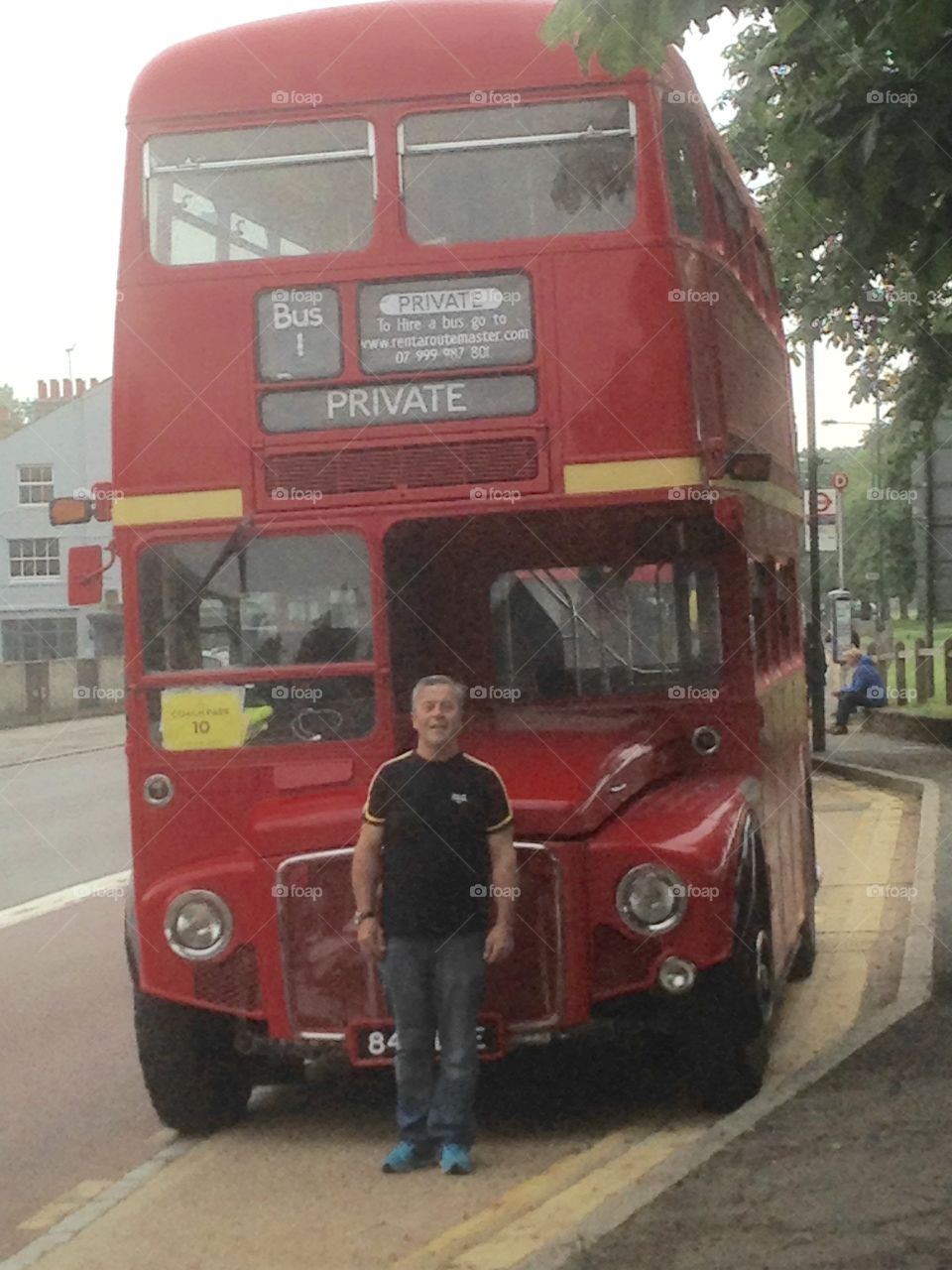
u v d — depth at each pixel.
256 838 8.13
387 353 8.63
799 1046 9.84
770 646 10.36
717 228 9.54
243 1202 7.53
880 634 44.78
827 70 9.12
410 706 8.87
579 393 8.56
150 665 8.71
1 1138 8.77
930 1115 7.46
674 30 7.81
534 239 8.62
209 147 8.81
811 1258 5.83
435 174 8.70
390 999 7.83
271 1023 8.09
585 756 8.52
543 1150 8.16
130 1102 9.38
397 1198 7.48
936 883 14.94
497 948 7.70
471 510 8.59
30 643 67.56
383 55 8.77
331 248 8.69
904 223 9.20
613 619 9.32
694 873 8.02
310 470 8.66
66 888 17.59
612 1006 8.20
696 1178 6.79
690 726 9.29
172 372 8.73
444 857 7.70
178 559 8.73
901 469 26.78
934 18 8.08
